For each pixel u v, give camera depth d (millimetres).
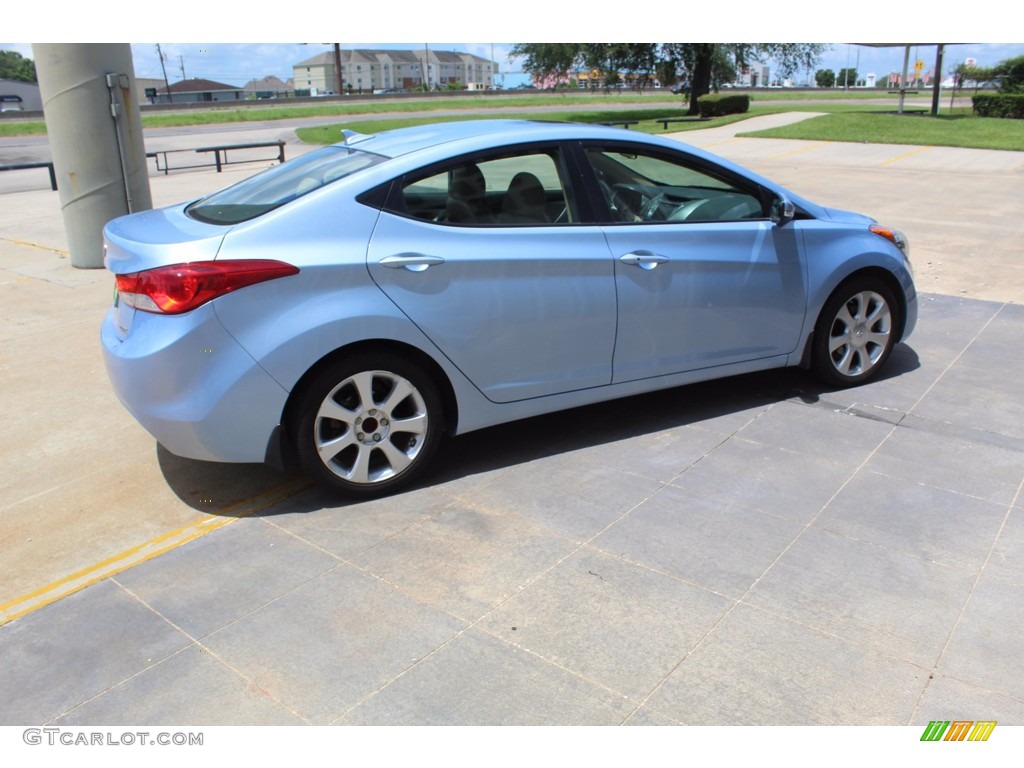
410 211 3730
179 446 3570
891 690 2607
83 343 6250
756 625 2908
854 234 4930
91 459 4371
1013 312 6652
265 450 3588
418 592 3131
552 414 4801
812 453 4215
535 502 3783
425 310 3695
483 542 3459
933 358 5602
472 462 4215
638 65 37000
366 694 2629
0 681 2719
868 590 3094
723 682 2650
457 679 2684
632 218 4285
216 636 2914
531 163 4023
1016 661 2725
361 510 3754
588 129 4230
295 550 3441
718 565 3262
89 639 2914
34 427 4770
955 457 4148
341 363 3598
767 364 4793
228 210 3850
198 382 3434
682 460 4168
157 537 3590
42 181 18594
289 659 2791
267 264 3420
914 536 3445
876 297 5035
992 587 3104
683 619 2945
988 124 25797
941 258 8664
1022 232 10008
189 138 31500
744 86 80938
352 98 60125
